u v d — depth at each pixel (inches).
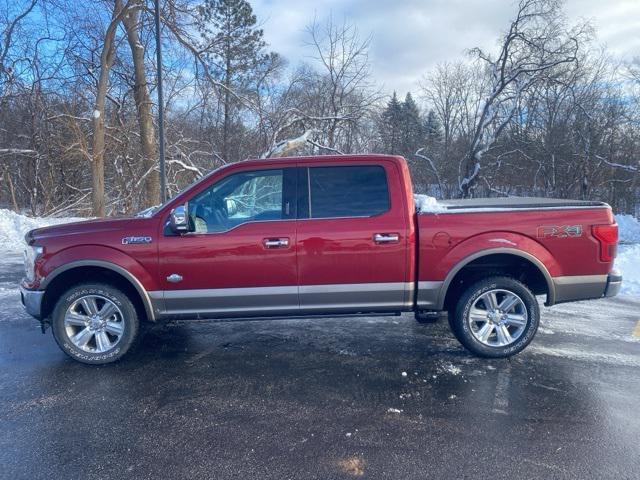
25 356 176.1
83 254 159.8
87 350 165.2
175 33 642.2
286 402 138.2
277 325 211.3
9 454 112.7
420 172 1069.1
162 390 146.9
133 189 687.7
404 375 155.9
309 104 795.4
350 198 165.0
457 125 1326.3
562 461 108.1
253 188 166.2
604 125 949.8
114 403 138.6
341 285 163.9
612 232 163.6
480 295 165.6
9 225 488.1
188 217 156.9
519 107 962.1
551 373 156.6
